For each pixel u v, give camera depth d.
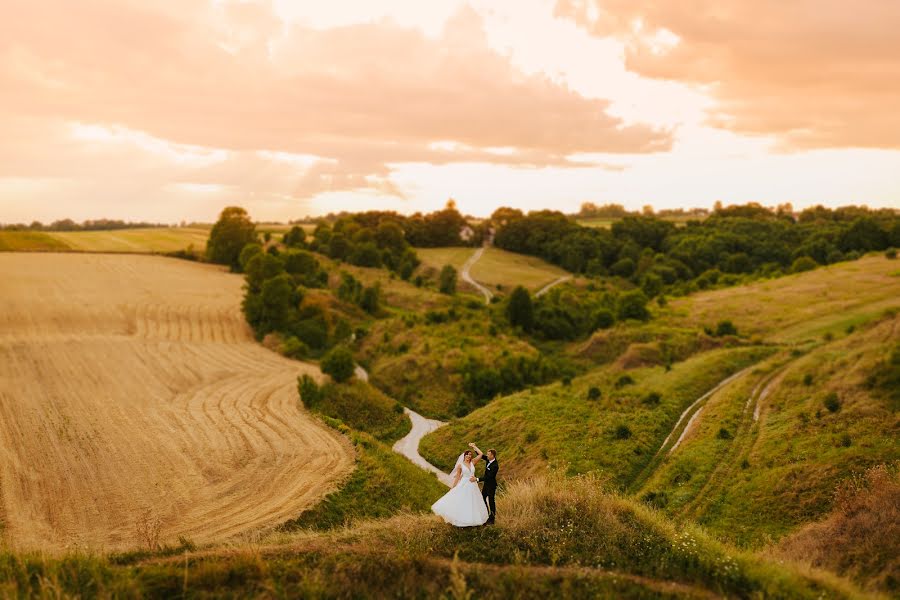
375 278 117.50
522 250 171.38
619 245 156.75
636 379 50.38
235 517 24.81
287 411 45.28
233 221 123.06
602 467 33.31
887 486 19.16
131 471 30.38
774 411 35.06
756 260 142.25
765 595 10.80
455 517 12.88
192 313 83.69
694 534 13.70
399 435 49.62
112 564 12.19
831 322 64.06
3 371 49.97
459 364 62.72
